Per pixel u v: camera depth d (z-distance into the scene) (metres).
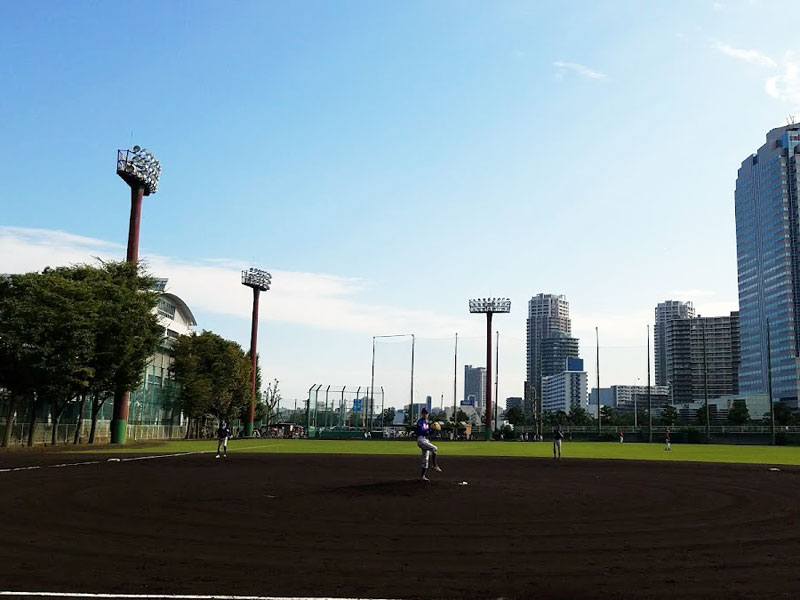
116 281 55.34
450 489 20.42
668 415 158.12
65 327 47.09
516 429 129.12
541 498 18.78
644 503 18.05
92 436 56.59
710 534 13.14
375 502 17.48
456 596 8.69
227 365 89.81
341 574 9.77
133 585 9.10
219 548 11.55
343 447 60.50
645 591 8.95
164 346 86.38
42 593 8.68
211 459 37.41
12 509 16.16
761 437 99.12
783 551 11.49
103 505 16.95
